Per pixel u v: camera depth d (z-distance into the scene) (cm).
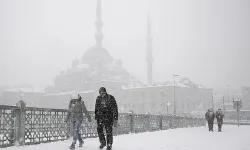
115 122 973
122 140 1331
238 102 3644
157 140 1350
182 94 11131
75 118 1033
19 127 1044
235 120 6719
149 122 2262
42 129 1167
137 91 11812
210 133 2072
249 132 2267
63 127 1293
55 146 1053
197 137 1623
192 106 11419
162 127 2570
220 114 2480
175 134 1817
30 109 1104
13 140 1026
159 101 11106
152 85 11869
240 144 1275
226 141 1414
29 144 1084
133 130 1955
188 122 3472
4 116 988
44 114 1181
